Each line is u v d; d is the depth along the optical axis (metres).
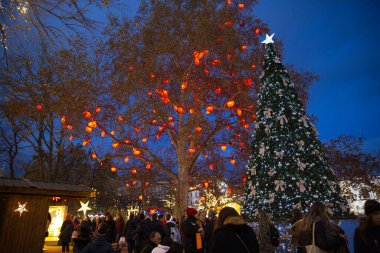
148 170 22.23
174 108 16.16
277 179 10.41
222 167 19.31
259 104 12.07
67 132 17.30
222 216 3.32
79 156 37.19
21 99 15.07
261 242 6.02
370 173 19.84
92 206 42.34
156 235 5.86
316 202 4.41
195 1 15.52
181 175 17.27
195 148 17.34
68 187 11.57
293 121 10.98
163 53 15.34
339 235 4.10
